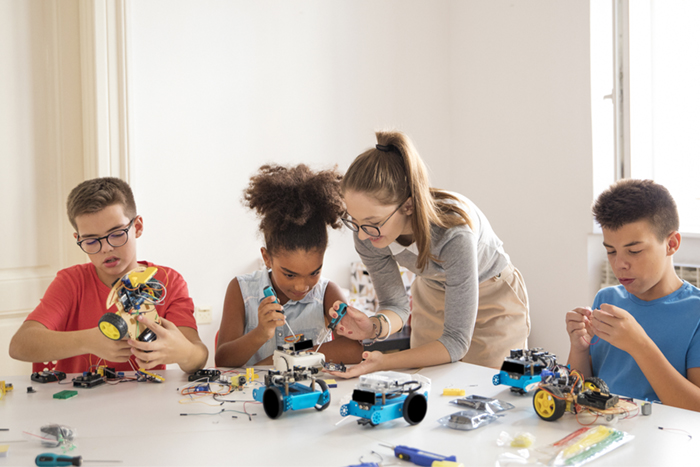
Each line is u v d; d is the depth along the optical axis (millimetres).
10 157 2070
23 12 2082
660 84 2354
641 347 1018
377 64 2846
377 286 1395
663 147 2359
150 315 1083
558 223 2506
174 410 915
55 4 2139
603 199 1185
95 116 2162
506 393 985
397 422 853
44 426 796
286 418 874
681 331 1141
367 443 771
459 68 2984
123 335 1033
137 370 1196
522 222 2676
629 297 1249
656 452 732
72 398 986
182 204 2393
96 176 2182
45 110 2146
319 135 2705
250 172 2533
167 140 2354
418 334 1669
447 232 1174
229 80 2480
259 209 1340
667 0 2312
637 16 2316
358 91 2801
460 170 3010
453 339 1183
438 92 3025
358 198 1123
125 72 2205
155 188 2332
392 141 1174
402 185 1135
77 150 2213
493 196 2822
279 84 2596
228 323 1429
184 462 712
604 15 2363
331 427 833
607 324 1039
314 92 2684
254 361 1413
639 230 1116
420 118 2979
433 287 1573
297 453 738
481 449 746
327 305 1488
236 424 847
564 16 2441
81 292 1349
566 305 2486
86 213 1213
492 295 1574
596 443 740
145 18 2291
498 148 2781
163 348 1068
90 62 2154
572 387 864
